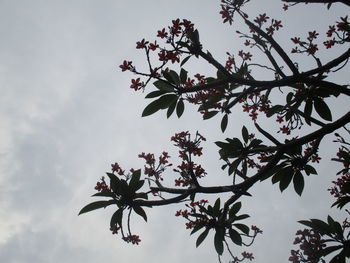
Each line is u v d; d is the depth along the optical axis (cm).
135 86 362
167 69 382
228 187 435
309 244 463
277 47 411
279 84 399
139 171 395
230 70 499
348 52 386
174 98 418
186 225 477
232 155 470
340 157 459
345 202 406
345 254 404
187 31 356
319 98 466
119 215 415
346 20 458
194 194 436
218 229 470
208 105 476
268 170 430
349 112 400
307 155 455
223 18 477
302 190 465
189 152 450
